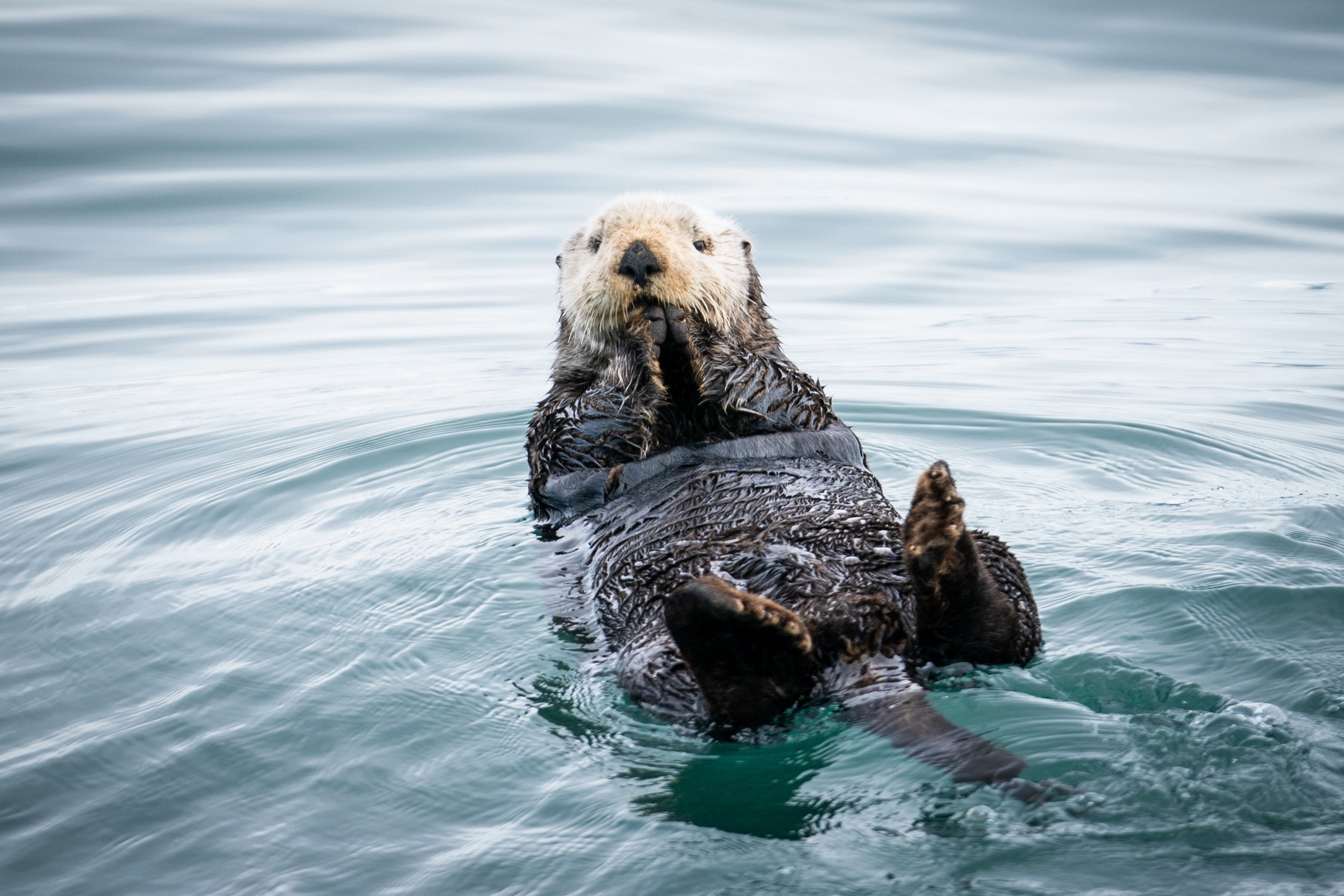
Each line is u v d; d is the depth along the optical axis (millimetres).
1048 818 6574
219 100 34312
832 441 11719
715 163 30969
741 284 12789
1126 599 10188
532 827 7133
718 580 7285
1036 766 7121
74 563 12359
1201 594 10141
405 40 41250
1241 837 6406
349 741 8336
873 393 18047
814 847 6598
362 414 17422
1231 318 21766
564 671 9305
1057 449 15484
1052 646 9305
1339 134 35219
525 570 11289
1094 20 49344
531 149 31703
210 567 11992
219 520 13523
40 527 13477
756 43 44469
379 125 32875
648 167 30406
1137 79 42000
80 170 29484
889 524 9453
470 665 9477
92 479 15062
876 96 38438
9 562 12477
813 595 8281
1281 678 8648
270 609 10758
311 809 7531
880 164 31750
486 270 24875
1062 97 39594
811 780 7258
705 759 7633
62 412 17812
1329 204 28984
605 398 11750
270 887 6699
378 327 21922
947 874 6266
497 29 43594
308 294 23688
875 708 7461
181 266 25203
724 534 9617
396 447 15773
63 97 33844
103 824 7473
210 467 15383
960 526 7781
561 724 8414
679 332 11461
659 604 8961
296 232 27000
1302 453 15023
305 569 11695
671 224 12156
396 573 11352
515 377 19250
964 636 8094
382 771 7910
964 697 8016
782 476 10633
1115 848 6344
